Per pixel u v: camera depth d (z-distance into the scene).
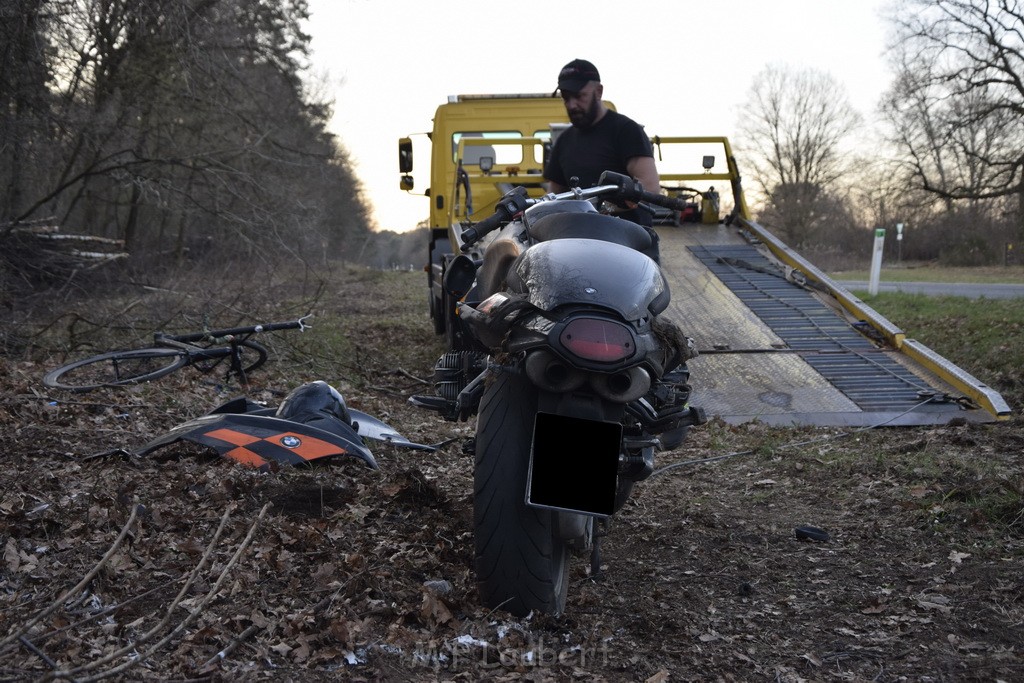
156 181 16.42
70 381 7.62
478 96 14.36
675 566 4.29
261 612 3.16
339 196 26.36
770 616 3.69
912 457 6.18
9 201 15.75
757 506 5.36
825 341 9.12
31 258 13.49
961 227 44.19
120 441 5.35
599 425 3.07
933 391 7.88
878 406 7.68
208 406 6.93
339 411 5.22
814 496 5.51
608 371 3.03
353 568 3.55
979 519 4.79
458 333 4.14
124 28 16.12
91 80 16.25
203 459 4.88
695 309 9.77
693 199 12.30
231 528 3.84
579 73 5.41
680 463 6.38
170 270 16.77
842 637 3.48
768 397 7.95
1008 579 4.00
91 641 2.88
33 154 15.35
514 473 3.24
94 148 16.19
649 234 3.75
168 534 3.76
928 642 3.41
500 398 3.34
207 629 2.95
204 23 16.55
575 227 3.57
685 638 3.42
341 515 4.16
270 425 4.72
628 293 3.18
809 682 3.08
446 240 13.79
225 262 16.92
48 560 3.45
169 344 7.26
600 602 3.79
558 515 3.24
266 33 19.69
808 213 57.03
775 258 11.08
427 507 4.52
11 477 4.38
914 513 4.98
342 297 22.70
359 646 2.99
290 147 19.14
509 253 3.70
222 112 18.02
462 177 11.94
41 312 11.89
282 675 2.77
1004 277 31.47
